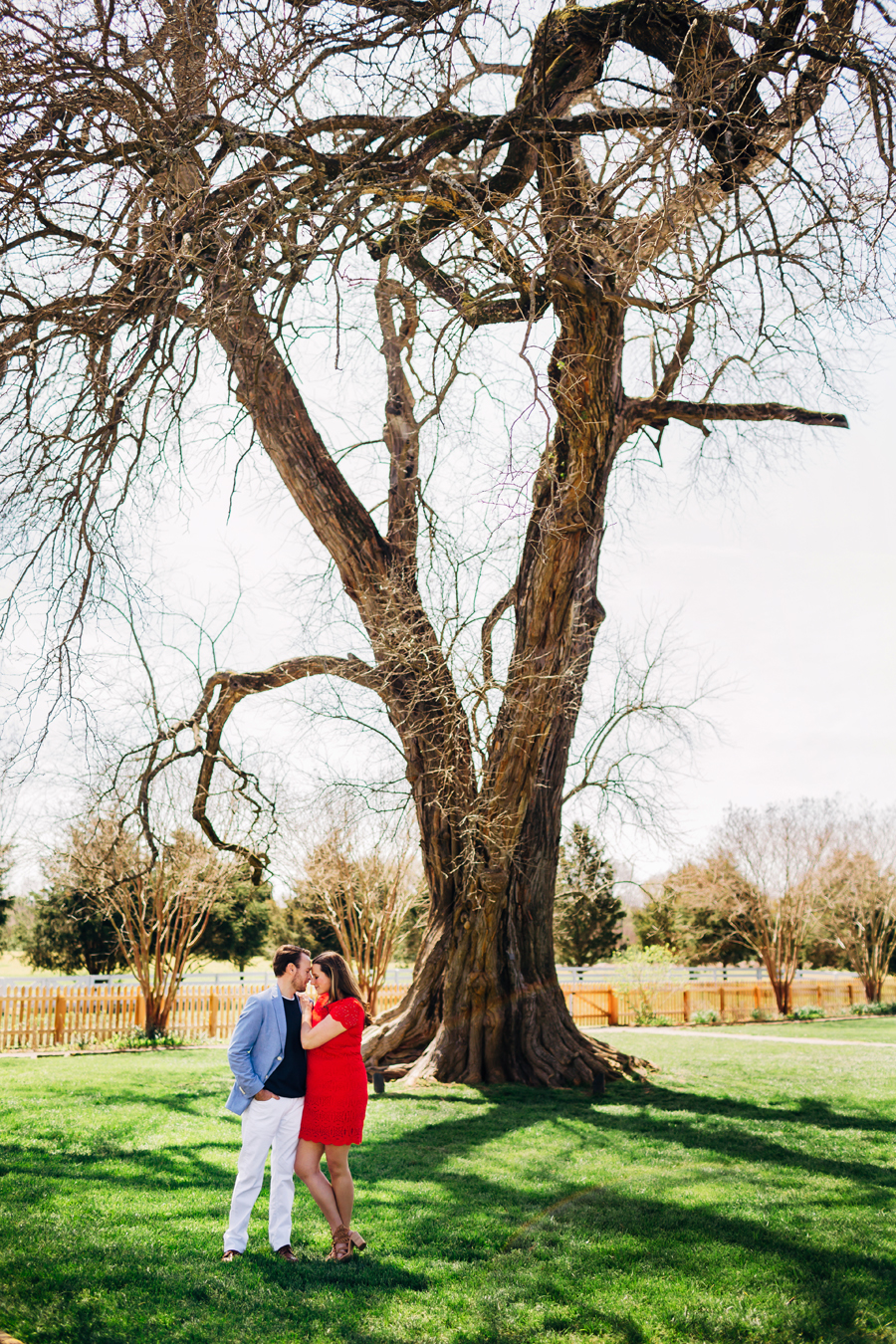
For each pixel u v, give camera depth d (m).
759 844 30.69
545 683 11.48
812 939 35.41
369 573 13.35
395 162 9.79
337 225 8.70
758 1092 12.13
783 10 9.47
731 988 28.61
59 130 7.97
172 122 8.44
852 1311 4.74
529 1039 12.93
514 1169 7.84
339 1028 5.58
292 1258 5.37
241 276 8.92
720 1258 5.48
